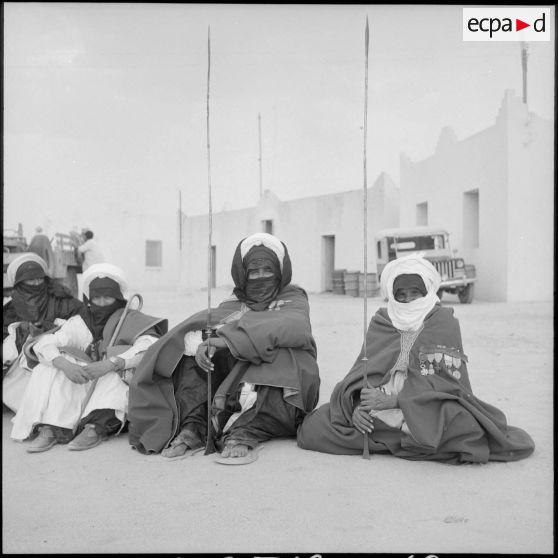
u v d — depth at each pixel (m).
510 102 13.05
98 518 3.09
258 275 4.55
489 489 3.38
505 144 13.54
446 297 16.02
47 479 3.64
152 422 4.13
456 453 3.80
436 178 15.98
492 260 14.28
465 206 15.17
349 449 4.02
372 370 4.00
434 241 14.52
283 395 4.14
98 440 4.31
